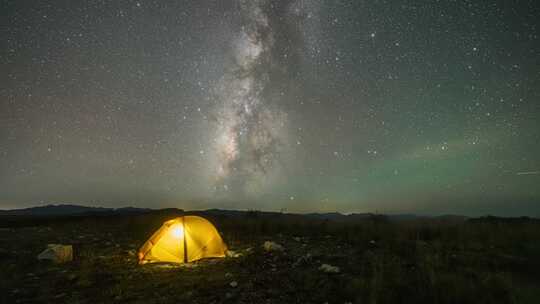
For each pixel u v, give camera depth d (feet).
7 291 22.07
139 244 40.50
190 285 22.85
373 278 21.89
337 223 57.06
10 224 65.36
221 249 33.60
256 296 20.43
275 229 52.54
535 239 37.37
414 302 18.20
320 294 20.51
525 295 18.29
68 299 20.52
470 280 20.95
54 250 30.96
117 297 20.45
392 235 43.39
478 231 44.42
